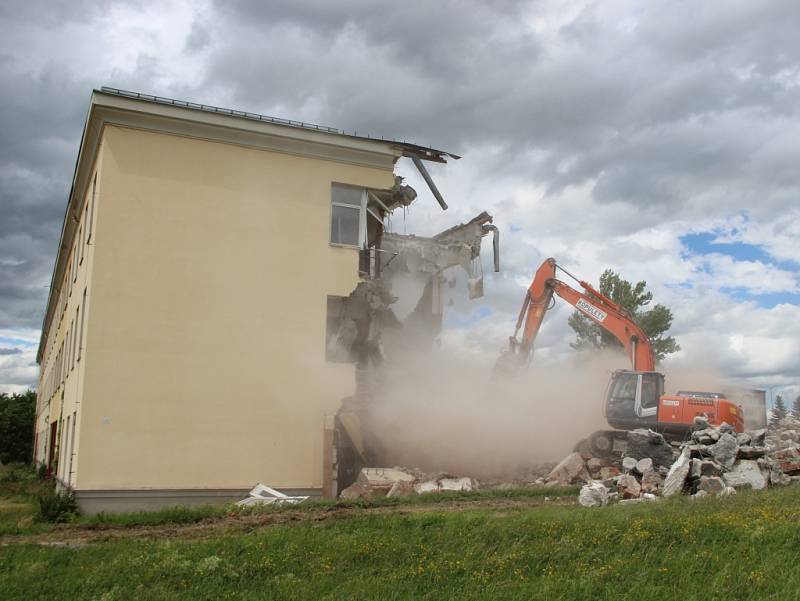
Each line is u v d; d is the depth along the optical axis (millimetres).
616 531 10234
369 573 9281
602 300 22234
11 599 8703
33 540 12320
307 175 19703
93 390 16953
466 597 8141
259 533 11602
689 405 19891
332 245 19734
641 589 7914
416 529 11391
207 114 18531
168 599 8523
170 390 17609
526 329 22719
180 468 17406
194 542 11094
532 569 9070
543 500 15836
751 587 7719
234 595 8570
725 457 15828
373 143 20281
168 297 17906
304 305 19172
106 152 17797
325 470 17953
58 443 27469
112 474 16797
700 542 9586
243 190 18969
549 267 22875
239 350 18375
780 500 12281
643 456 17953
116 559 10172
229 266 18578
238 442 18016
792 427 28438
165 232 18078
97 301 17281
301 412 18750
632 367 21750
